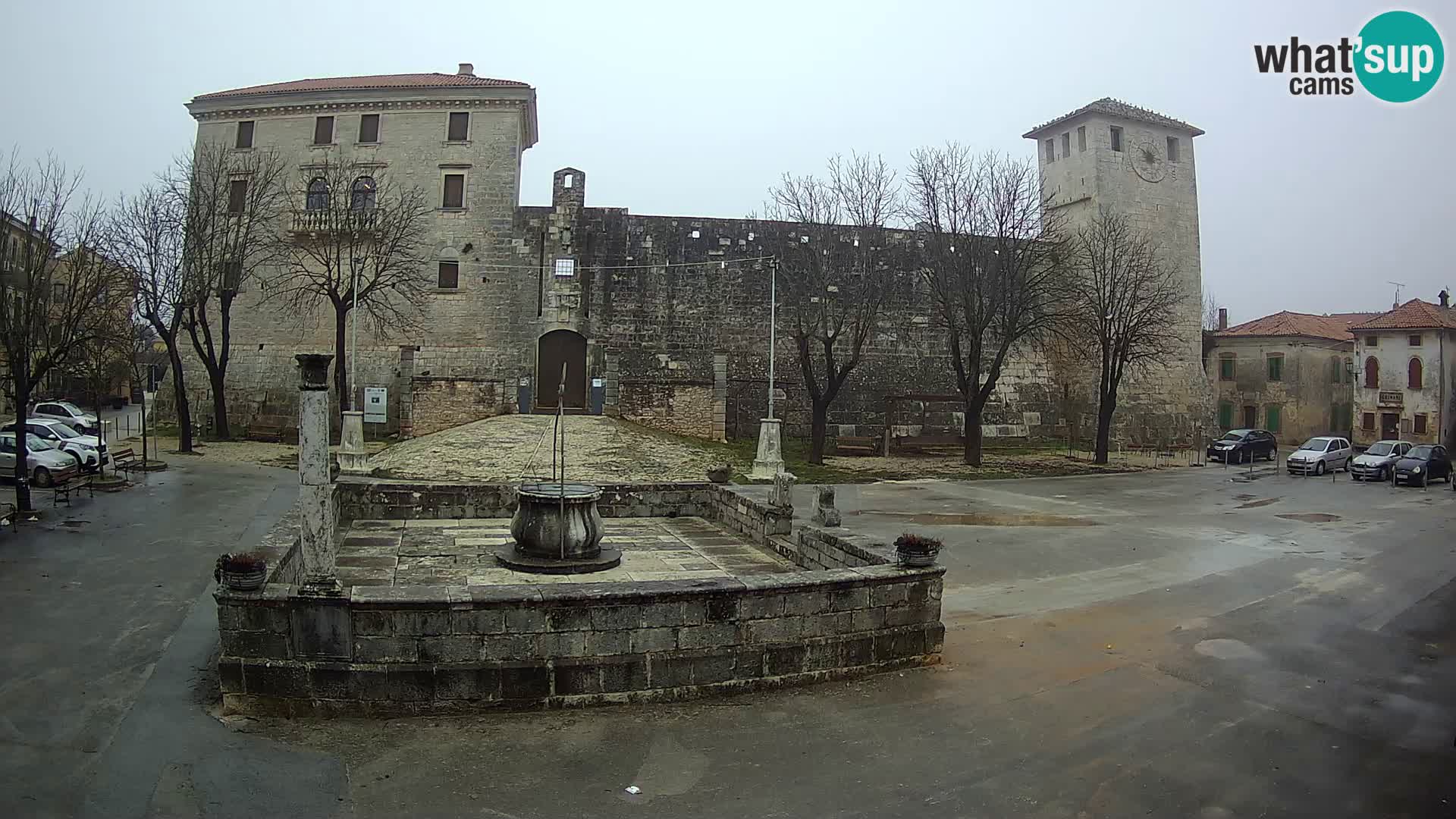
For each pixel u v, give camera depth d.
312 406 6.70
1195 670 8.77
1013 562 15.16
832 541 9.62
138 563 13.10
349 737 6.29
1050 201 45.41
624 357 38.88
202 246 33.84
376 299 37.25
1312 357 53.03
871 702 7.39
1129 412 43.69
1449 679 8.61
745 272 40.12
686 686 7.22
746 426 39.50
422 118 38.69
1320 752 6.66
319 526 6.69
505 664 6.77
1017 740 6.72
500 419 32.16
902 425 41.19
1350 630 10.54
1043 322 37.34
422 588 6.94
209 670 7.97
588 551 9.91
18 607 10.37
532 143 45.03
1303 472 33.84
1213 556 15.98
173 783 5.58
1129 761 6.39
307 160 38.66
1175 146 45.62
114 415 50.09
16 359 17.28
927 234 36.09
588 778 5.79
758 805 5.50
